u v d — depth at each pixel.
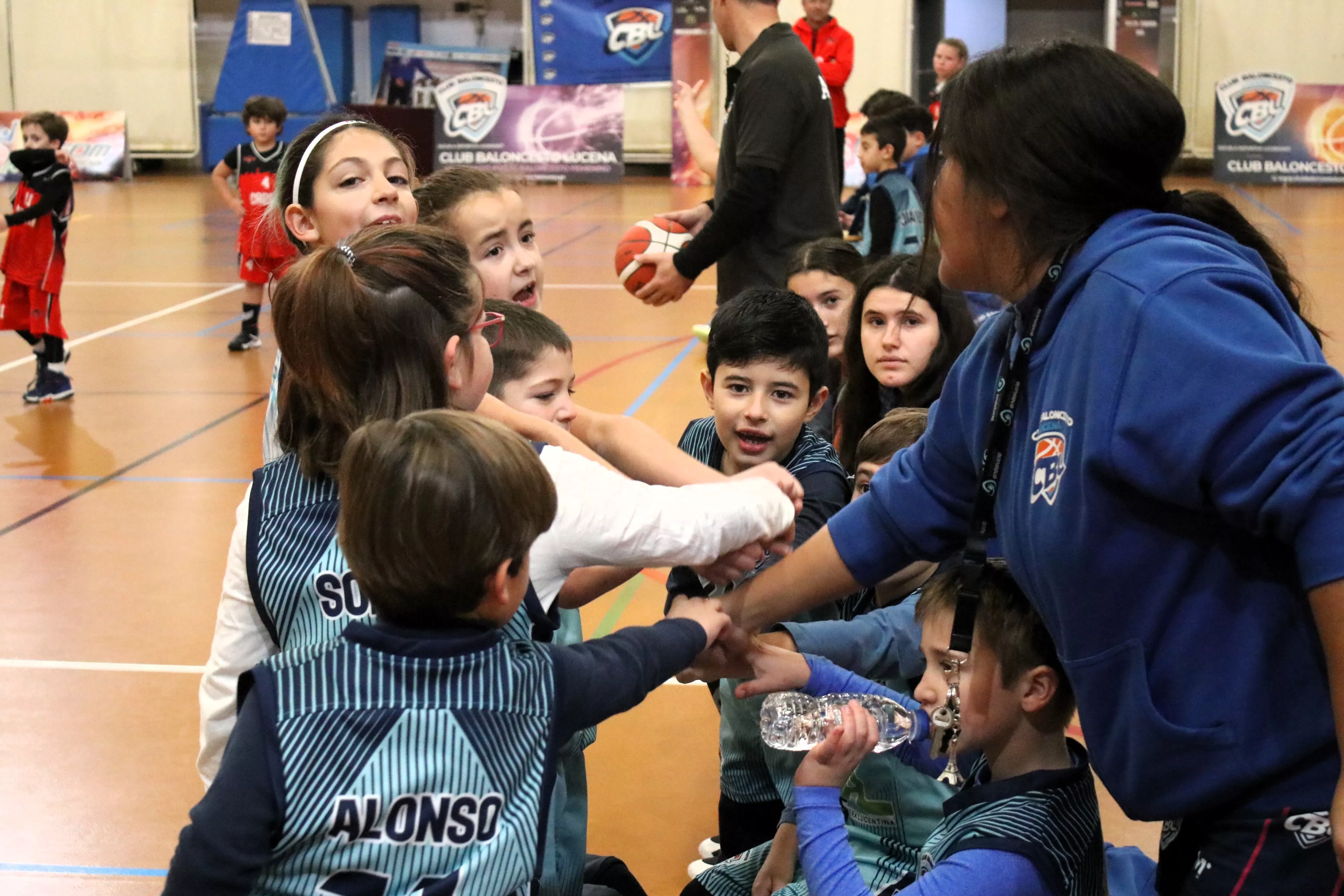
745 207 3.73
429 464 1.28
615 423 2.04
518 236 2.52
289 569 1.49
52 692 3.62
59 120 7.29
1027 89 1.33
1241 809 1.30
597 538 1.54
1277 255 1.52
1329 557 1.13
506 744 1.33
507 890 1.33
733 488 1.67
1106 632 1.30
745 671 1.85
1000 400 1.40
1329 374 1.16
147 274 11.83
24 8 19.11
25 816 2.94
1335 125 16.89
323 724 1.29
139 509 5.40
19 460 6.17
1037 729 1.62
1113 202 1.33
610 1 18.38
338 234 2.06
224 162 8.71
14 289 7.23
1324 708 1.26
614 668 1.46
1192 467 1.18
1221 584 1.26
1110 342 1.24
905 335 2.88
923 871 1.63
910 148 7.36
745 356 2.33
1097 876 1.59
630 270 3.94
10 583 4.52
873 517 1.68
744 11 3.83
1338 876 1.26
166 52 19.25
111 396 7.46
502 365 2.09
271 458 1.84
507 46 20.31
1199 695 1.27
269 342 9.02
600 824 2.94
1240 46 17.47
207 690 1.59
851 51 11.77
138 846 2.81
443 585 1.29
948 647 1.66
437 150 18.69
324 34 20.03
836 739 1.68
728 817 2.51
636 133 18.78
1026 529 1.35
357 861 1.29
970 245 1.42
